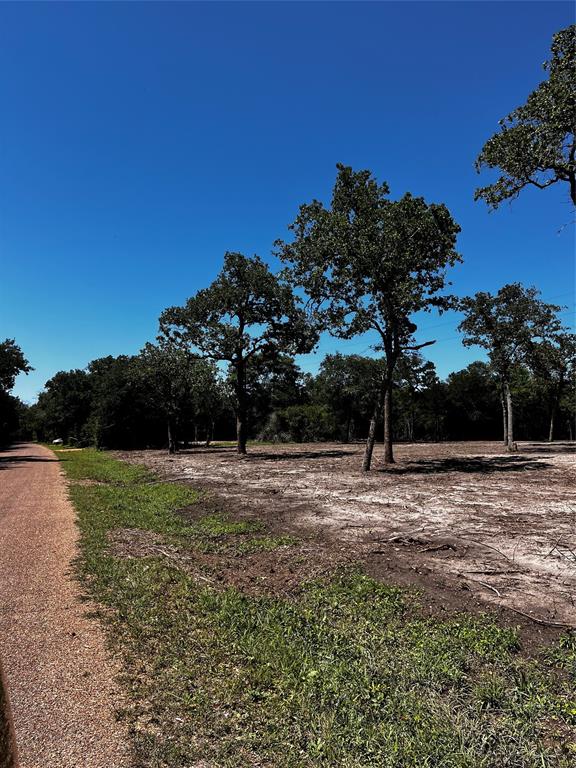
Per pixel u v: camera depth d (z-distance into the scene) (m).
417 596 5.78
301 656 4.31
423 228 17.94
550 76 12.45
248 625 4.97
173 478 18.83
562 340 30.28
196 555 7.86
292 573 6.79
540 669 4.11
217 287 29.23
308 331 29.28
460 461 24.39
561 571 6.50
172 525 10.09
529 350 29.14
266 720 3.42
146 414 44.06
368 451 20.12
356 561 7.21
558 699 3.64
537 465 21.48
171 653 4.40
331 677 3.93
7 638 4.74
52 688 3.84
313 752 3.07
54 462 30.81
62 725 3.36
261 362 32.06
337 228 18.30
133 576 6.56
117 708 3.56
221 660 4.28
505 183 13.80
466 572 6.61
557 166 12.78
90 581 6.43
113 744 3.16
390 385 24.02
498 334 29.28
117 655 4.38
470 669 4.12
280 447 44.75
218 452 36.16
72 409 64.38
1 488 17.33
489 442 53.28
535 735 3.25
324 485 15.94
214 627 4.94
